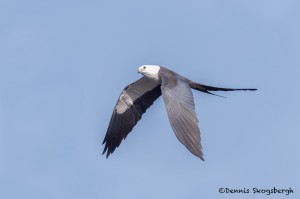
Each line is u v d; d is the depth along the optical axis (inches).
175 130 519.2
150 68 651.5
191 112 533.6
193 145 506.0
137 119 687.1
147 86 684.1
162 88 558.3
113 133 694.5
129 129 687.1
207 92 634.8
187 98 547.2
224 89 628.7
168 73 633.6
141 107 688.4
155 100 684.7
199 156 498.6
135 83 684.7
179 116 529.3
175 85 562.6
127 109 693.3
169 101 544.1
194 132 516.4
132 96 692.7
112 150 690.8
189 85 588.7
